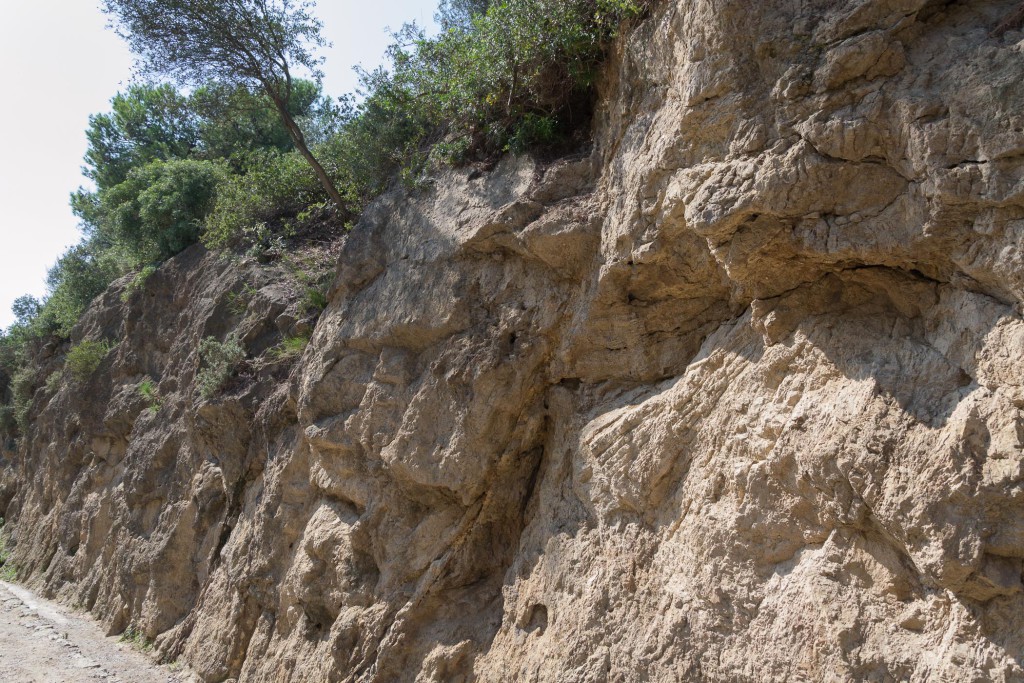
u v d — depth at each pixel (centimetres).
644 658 505
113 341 1582
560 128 724
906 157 415
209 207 1470
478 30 761
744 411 496
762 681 443
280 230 1234
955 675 375
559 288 647
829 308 477
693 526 506
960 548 378
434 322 715
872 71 425
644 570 535
